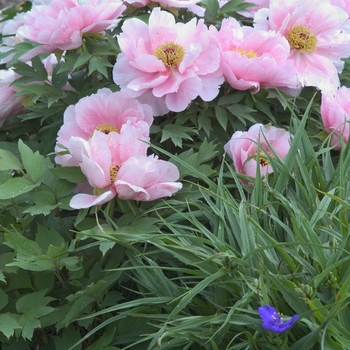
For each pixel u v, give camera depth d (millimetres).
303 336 1342
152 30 1810
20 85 1915
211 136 1938
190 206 1729
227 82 1928
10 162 1586
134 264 1512
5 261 1537
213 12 2115
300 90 1982
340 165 1571
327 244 1470
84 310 1534
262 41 1909
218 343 1357
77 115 1729
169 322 1316
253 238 1439
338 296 1248
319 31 2061
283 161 1634
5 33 2533
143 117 1730
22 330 1477
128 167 1520
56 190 1607
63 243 1441
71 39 1862
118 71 1820
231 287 1407
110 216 1627
